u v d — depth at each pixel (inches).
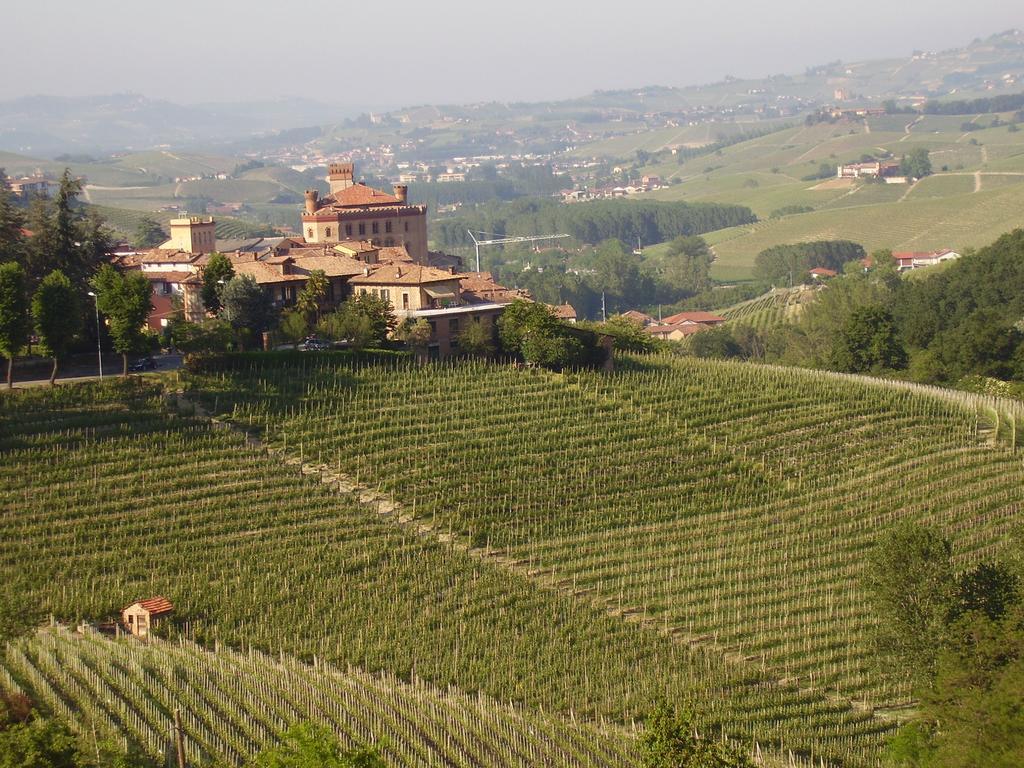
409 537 4982.8
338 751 2967.5
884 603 4195.4
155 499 4938.5
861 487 5846.5
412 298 7126.0
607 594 4822.8
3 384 5733.3
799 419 6446.9
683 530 5359.3
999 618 3895.2
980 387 7800.2
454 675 4109.3
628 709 3998.5
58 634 4114.2
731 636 4581.7
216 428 5462.6
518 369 6545.3
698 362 7293.3
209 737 3467.0
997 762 3134.8
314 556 4763.8
